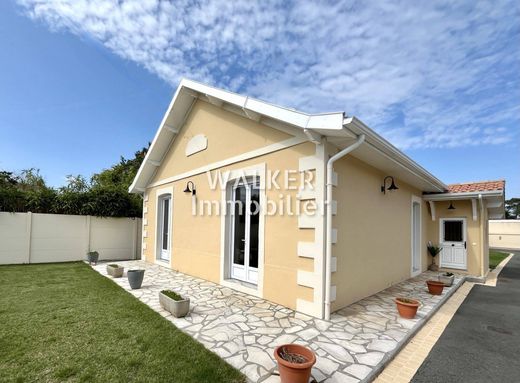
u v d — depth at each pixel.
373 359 3.16
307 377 2.50
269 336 3.74
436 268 9.85
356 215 5.57
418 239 9.26
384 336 3.79
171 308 4.52
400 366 3.17
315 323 4.24
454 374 3.01
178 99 8.11
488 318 4.92
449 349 3.63
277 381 2.70
